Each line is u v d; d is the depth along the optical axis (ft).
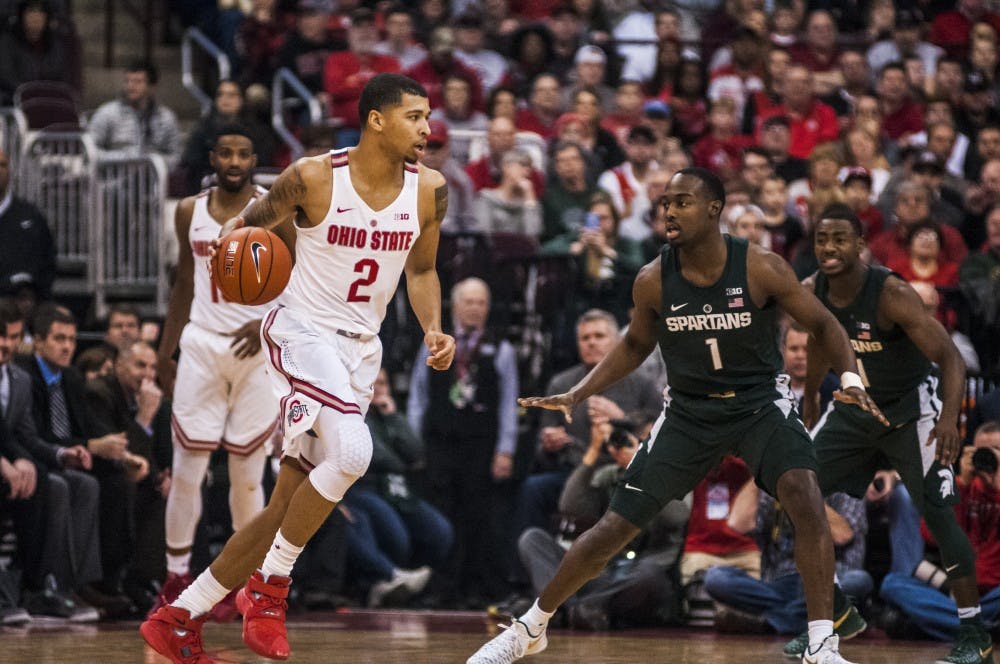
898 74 64.18
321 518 24.79
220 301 35.58
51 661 28.81
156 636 25.41
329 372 25.08
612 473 40.70
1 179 52.47
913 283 47.11
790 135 61.52
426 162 54.13
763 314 26.32
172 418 36.29
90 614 41.01
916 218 51.88
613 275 51.31
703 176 25.94
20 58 67.97
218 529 45.62
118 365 44.98
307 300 25.94
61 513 40.88
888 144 63.05
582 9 70.74
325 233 25.55
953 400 30.48
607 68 67.72
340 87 62.75
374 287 26.05
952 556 32.09
